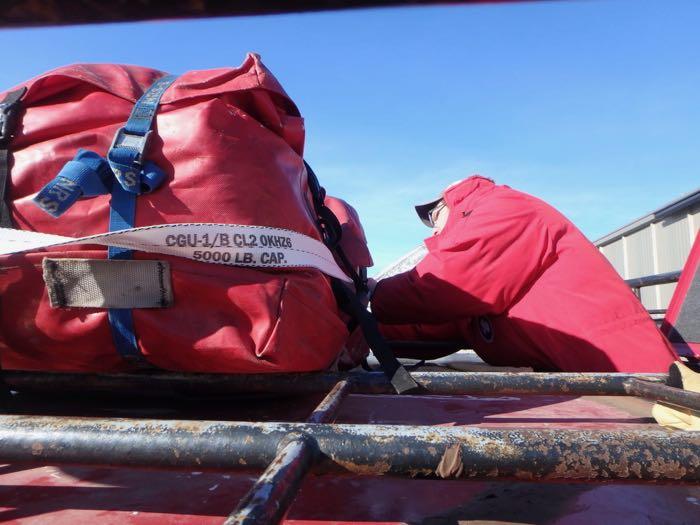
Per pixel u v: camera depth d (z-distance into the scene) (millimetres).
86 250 1079
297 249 1229
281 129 1312
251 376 1271
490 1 365
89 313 1096
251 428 703
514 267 2436
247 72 1251
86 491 907
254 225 1159
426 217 3861
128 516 818
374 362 3070
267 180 1204
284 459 604
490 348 2785
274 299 1133
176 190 1115
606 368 2291
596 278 2416
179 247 1078
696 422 1195
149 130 1126
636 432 704
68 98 1218
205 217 1117
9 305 1094
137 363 1187
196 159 1125
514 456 659
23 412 1355
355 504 872
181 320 1102
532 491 929
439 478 666
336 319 1308
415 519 833
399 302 2576
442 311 2547
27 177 1120
